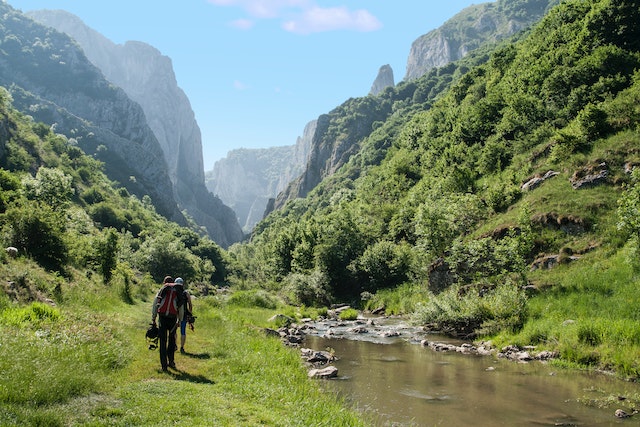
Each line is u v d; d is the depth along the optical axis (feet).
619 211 74.79
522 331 66.33
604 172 99.19
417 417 35.12
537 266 88.07
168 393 28.78
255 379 37.11
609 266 75.92
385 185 280.92
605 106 120.67
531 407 37.76
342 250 177.27
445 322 81.05
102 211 398.01
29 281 62.34
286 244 236.43
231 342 53.47
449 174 181.98
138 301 107.14
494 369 52.39
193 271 284.00
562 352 55.77
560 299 72.02
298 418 27.78
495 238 105.40
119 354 36.14
